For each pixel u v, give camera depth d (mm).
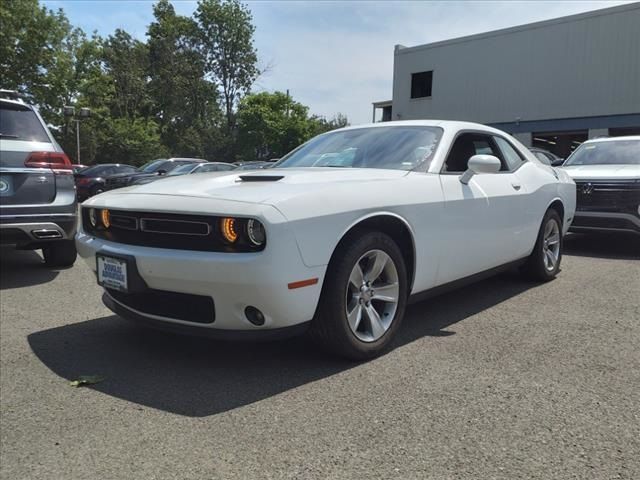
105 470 2068
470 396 2656
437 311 4172
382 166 3684
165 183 3303
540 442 2227
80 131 42500
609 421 2400
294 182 3000
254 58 59688
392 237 3379
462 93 27453
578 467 2045
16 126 5301
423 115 29172
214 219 2660
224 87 59594
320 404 2584
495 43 26062
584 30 23234
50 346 3465
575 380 2844
